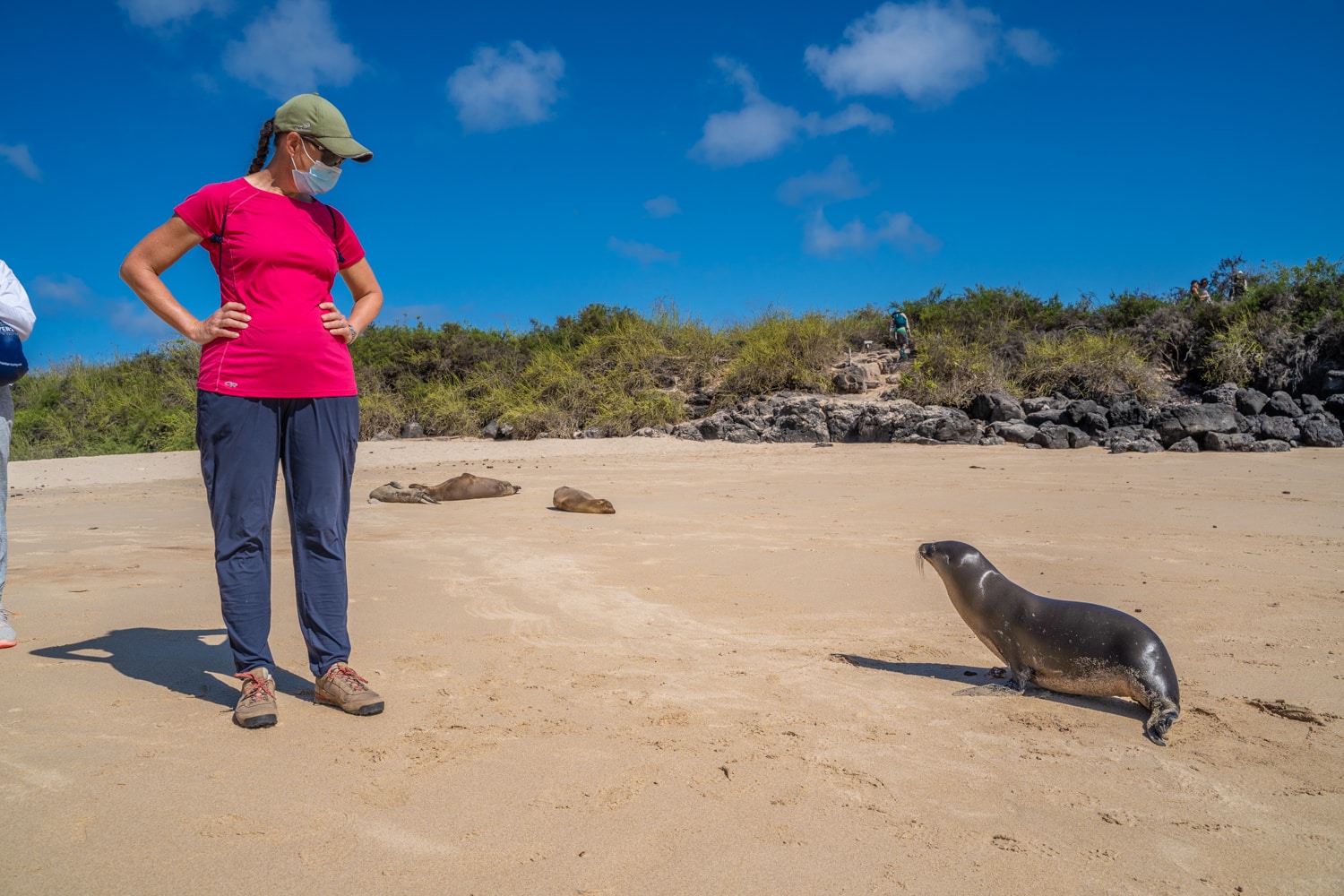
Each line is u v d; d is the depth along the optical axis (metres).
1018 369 23.36
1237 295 26.77
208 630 4.58
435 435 25.22
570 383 24.97
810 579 6.03
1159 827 2.49
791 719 3.37
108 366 28.14
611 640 4.52
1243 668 3.99
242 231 3.36
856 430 20.45
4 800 2.58
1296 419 19.11
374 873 2.19
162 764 2.86
